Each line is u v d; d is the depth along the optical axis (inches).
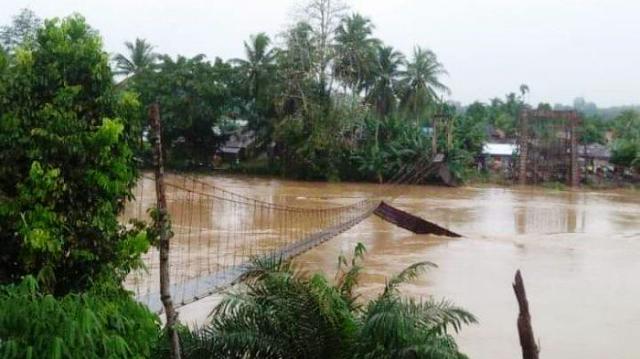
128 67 2491.4
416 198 1793.8
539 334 581.3
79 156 270.1
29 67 271.6
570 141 2315.5
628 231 1299.2
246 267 378.3
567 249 1070.4
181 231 1048.2
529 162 2322.8
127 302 270.4
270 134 2303.2
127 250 287.9
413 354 265.1
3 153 264.7
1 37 2028.8
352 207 1296.8
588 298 725.3
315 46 2215.8
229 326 290.5
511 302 685.9
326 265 842.2
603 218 1494.8
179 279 637.3
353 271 345.4
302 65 2197.3
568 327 606.5
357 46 2219.5
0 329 212.2
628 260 981.2
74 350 219.1
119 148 282.2
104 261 282.2
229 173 2316.7
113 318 247.9
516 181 2295.8
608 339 572.7
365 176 2219.5
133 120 291.3
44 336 211.5
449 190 2048.5
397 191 1950.1
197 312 575.2
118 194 286.0
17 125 264.4
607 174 2390.5
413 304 296.2
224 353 282.0
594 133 2960.1
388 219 1176.2
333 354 288.5
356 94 2252.7
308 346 288.4
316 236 861.8
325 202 1587.1
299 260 869.2
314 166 2161.7
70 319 214.2
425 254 964.0
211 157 2410.2
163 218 254.1
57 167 269.1
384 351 270.8
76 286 276.8
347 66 2207.2
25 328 212.4
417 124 2375.7
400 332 266.8
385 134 2316.7
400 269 836.6
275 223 1167.6
